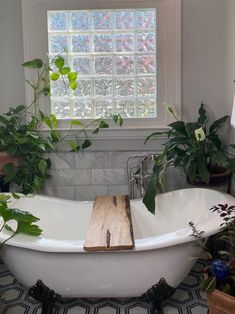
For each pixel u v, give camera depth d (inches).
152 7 102.7
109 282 70.6
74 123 103.6
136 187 106.5
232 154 100.7
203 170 90.5
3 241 67.8
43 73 105.2
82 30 105.4
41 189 109.4
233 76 98.6
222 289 60.8
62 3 102.9
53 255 68.1
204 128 97.7
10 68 106.8
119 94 108.4
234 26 96.8
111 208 90.0
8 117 106.5
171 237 68.4
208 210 87.9
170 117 106.7
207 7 102.7
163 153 94.6
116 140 108.1
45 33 104.5
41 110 107.4
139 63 106.5
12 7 104.3
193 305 77.8
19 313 76.7
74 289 71.9
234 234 64.2
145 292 72.0
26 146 100.8
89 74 107.7
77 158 108.7
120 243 66.5
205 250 69.0
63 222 97.4
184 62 105.1
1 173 102.0
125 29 105.0
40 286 71.7
